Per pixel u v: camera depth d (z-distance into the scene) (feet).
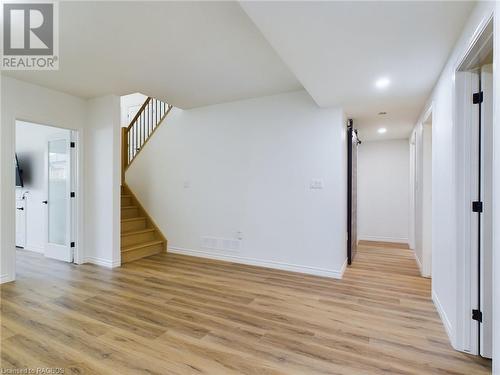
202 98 13.41
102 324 7.63
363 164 20.65
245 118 13.61
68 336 7.01
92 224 13.51
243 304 9.00
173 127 15.78
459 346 6.55
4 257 10.70
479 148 6.45
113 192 12.93
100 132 13.20
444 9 5.45
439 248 8.46
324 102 11.22
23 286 10.43
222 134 14.23
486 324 6.24
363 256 15.53
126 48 8.55
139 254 14.64
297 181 12.43
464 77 6.57
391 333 7.28
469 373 5.75
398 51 7.12
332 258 11.76
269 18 5.79
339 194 11.64
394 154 19.88
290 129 12.57
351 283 11.01
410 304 9.07
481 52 5.74
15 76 10.71
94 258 13.46
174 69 10.10
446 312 7.54
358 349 6.56
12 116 10.83
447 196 7.55
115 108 12.94
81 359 6.09
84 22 7.19
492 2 4.47
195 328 7.45
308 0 5.20
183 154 15.46
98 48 8.55
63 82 11.35
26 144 16.28
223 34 7.75
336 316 8.20
